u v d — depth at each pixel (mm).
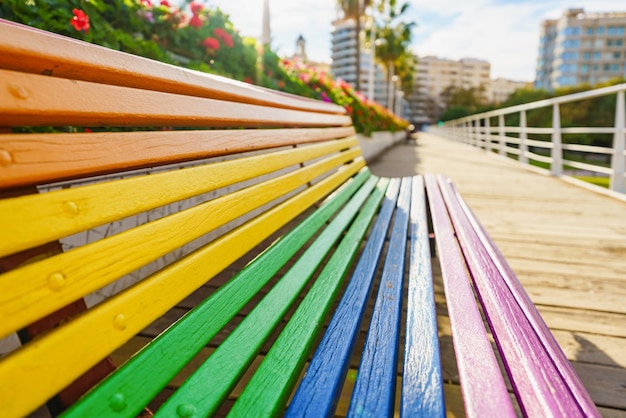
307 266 1278
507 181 6355
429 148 15977
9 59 574
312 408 693
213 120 1066
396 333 969
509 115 58312
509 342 870
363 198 2338
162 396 1324
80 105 654
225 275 2246
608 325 1868
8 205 530
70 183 1470
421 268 1408
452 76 148875
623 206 4430
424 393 740
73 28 2309
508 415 649
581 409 676
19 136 556
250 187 1245
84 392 639
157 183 817
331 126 2775
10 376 489
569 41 120812
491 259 1386
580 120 51250
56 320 607
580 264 2641
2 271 553
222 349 809
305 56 40719
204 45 3969
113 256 677
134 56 784
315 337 940
